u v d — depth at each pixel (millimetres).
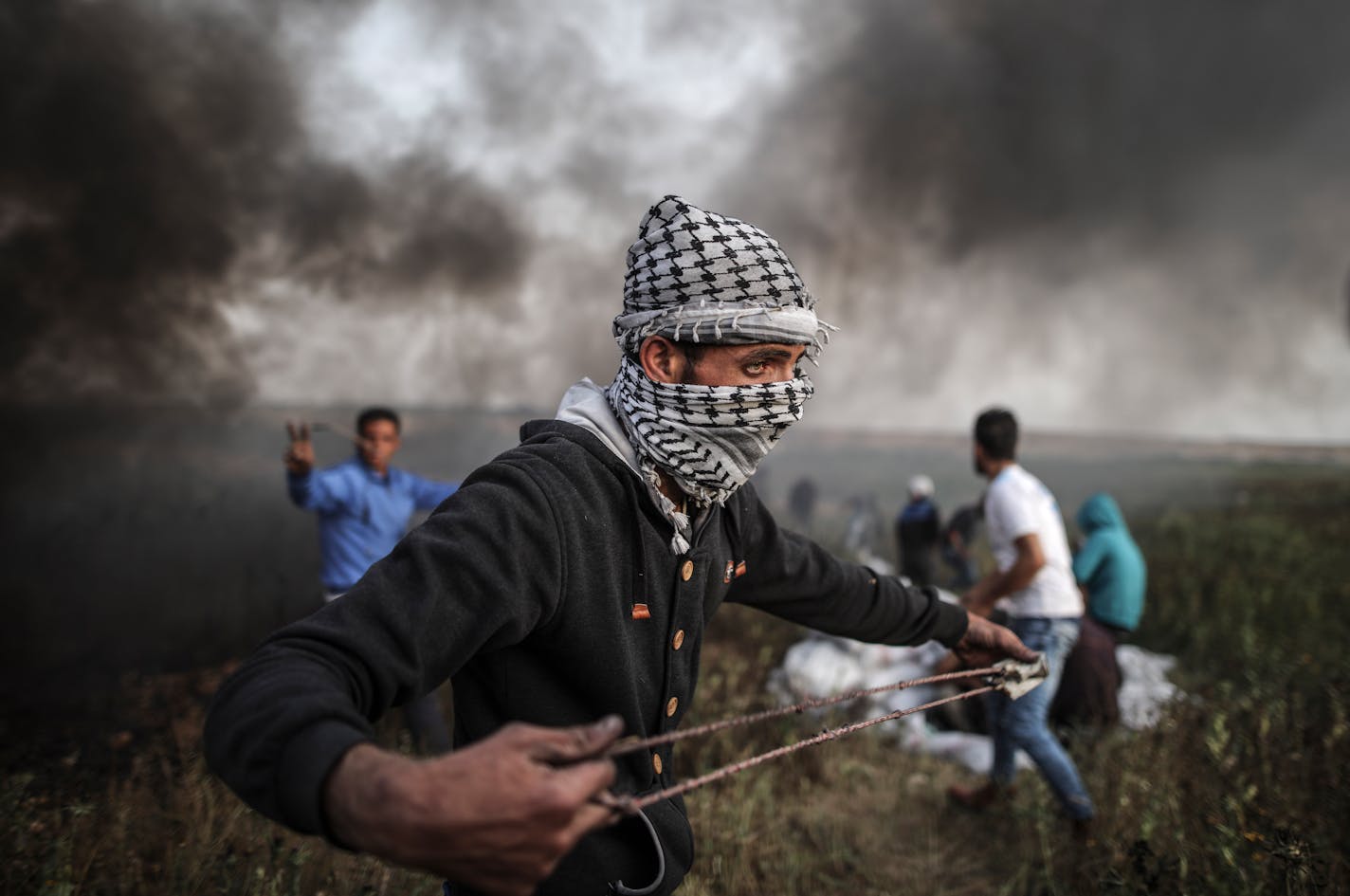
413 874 2256
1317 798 2779
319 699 698
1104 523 3900
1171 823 2637
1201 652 4859
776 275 1049
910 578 7133
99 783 3137
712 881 2646
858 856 2961
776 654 4945
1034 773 3400
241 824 2500
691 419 1038
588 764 625
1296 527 10602
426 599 854
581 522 1020
